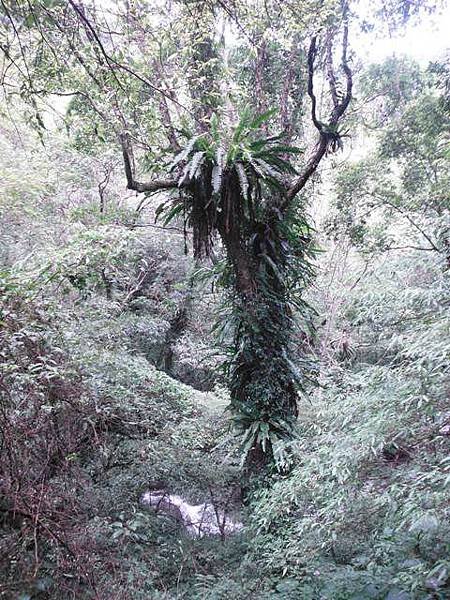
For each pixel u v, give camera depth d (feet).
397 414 5.73
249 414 12.88
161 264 25.02
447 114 22.58
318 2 13.79
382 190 24.21
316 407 10.28
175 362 28.12
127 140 12.13
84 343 10.51
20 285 8.42
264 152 11.81
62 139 21.49
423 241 12.80
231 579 8.93
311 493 7.16
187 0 12.62
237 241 12.85
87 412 9.35
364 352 21.49
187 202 12.42
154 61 13.12
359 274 15.20
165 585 9.63
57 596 6.91
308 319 14.30
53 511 7.36
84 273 9.98
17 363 7.77
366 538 7.21
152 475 11.94
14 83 14.40
